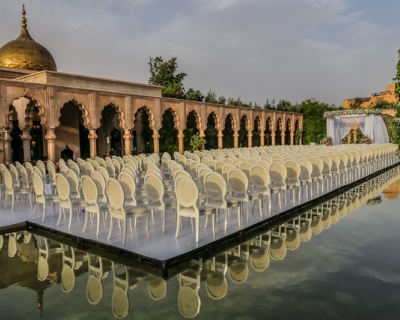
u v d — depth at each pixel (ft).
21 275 16.26
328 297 13.46
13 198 27.94
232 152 51.93
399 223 24.54
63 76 57.62
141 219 24.75
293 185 28.22
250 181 28.02
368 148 51.85
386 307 12.59
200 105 78.89
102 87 63.57
